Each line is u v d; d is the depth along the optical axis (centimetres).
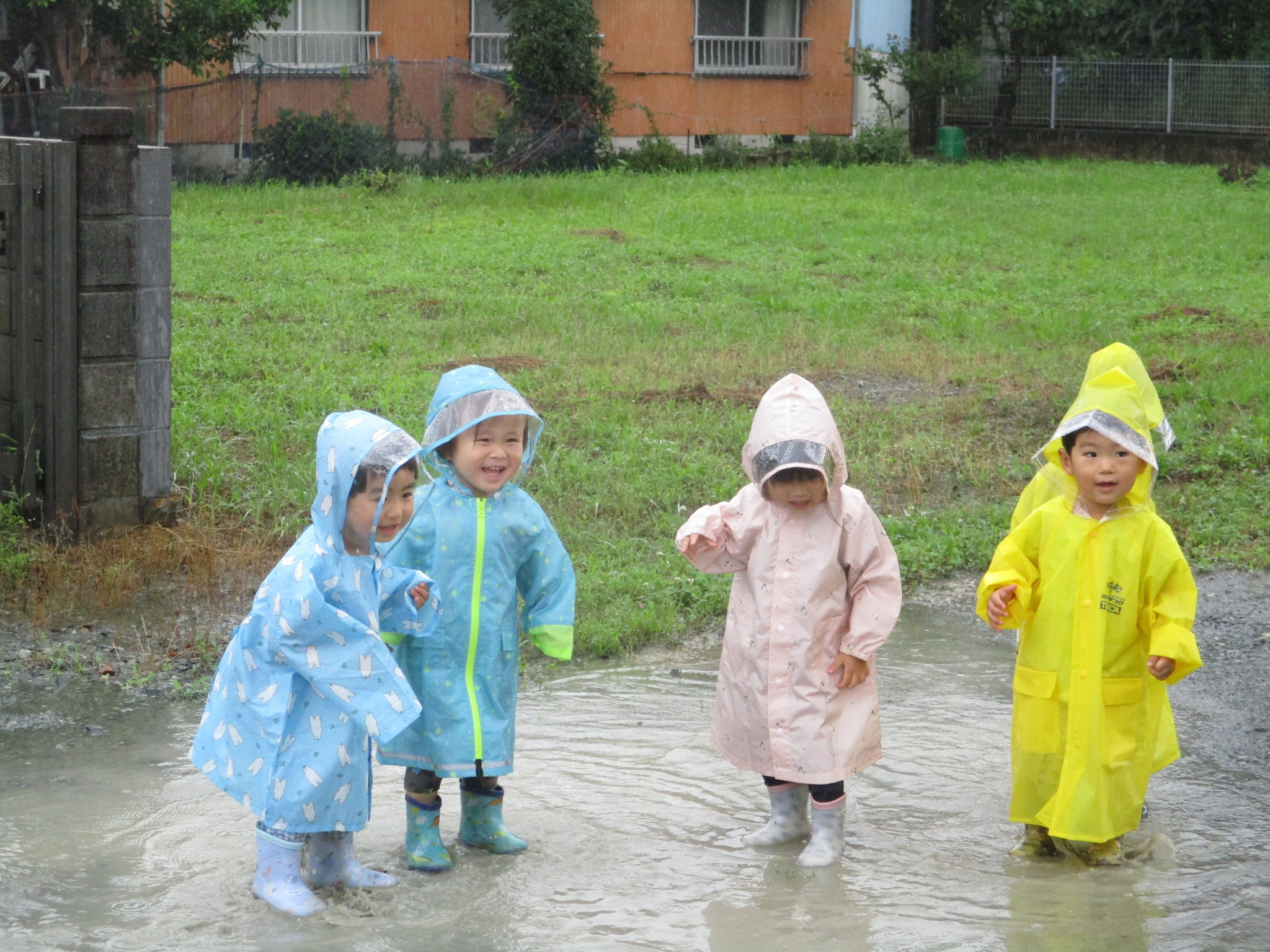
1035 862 416
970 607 681
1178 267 1648
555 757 496
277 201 2050
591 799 461
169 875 395
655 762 494
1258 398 1008
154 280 705
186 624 620
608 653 613
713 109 2923
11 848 410
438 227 1864
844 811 432
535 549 417
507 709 412
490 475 405
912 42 3112
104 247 685
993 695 568
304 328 1202
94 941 353
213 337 1131
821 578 420
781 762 414
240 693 381
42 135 2180
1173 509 803
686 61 2881
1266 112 2894
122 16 2184
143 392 711
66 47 2214
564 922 369
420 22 2664
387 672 372
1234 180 2572
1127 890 394
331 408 929
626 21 2833
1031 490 453
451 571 404
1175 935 363
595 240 1761
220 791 459
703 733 524
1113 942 359
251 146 2436
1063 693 415
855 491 431
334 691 369
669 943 357
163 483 729
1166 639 405
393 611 394
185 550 687
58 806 443
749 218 1998
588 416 944
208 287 1359
